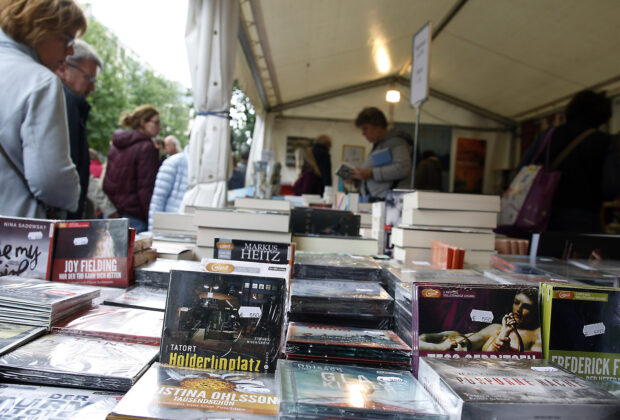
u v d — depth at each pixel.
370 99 10.06
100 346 0.88
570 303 0.91
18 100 1.42
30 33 1.51
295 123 10.15
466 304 0.91
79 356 0.83
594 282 1.24
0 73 1.43
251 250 1.24
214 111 2.69
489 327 0.90
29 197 1.50
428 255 1.65
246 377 0.80
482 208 1.75
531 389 0.71
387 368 0.88
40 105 1.43
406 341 0.96
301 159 6.37
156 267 1.32
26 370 0.77
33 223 1.23
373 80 9.79
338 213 2.02
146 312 1.06
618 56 5.70
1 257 1.23
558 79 7.02
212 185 2.69
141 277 1.28
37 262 1.23
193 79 2.68
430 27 2.67
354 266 1.30
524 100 8.53
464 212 1.75
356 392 0.74
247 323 0.85
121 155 3.11
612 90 6.55
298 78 7.68
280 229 1.57
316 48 6.11
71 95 2.11
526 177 2.58
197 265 1.38
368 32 5.99
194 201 2.68
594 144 2.41
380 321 1.05
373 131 3.36
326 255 1.53
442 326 0.89
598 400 0.68
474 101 9.61
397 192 2.09
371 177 3.32
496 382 0.74
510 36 6.11
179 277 0.86
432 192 1.73
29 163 1.43
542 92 7.81
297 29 5.08
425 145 10.08
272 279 0.86
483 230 1.76
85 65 2.21
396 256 1.75
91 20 14.66
